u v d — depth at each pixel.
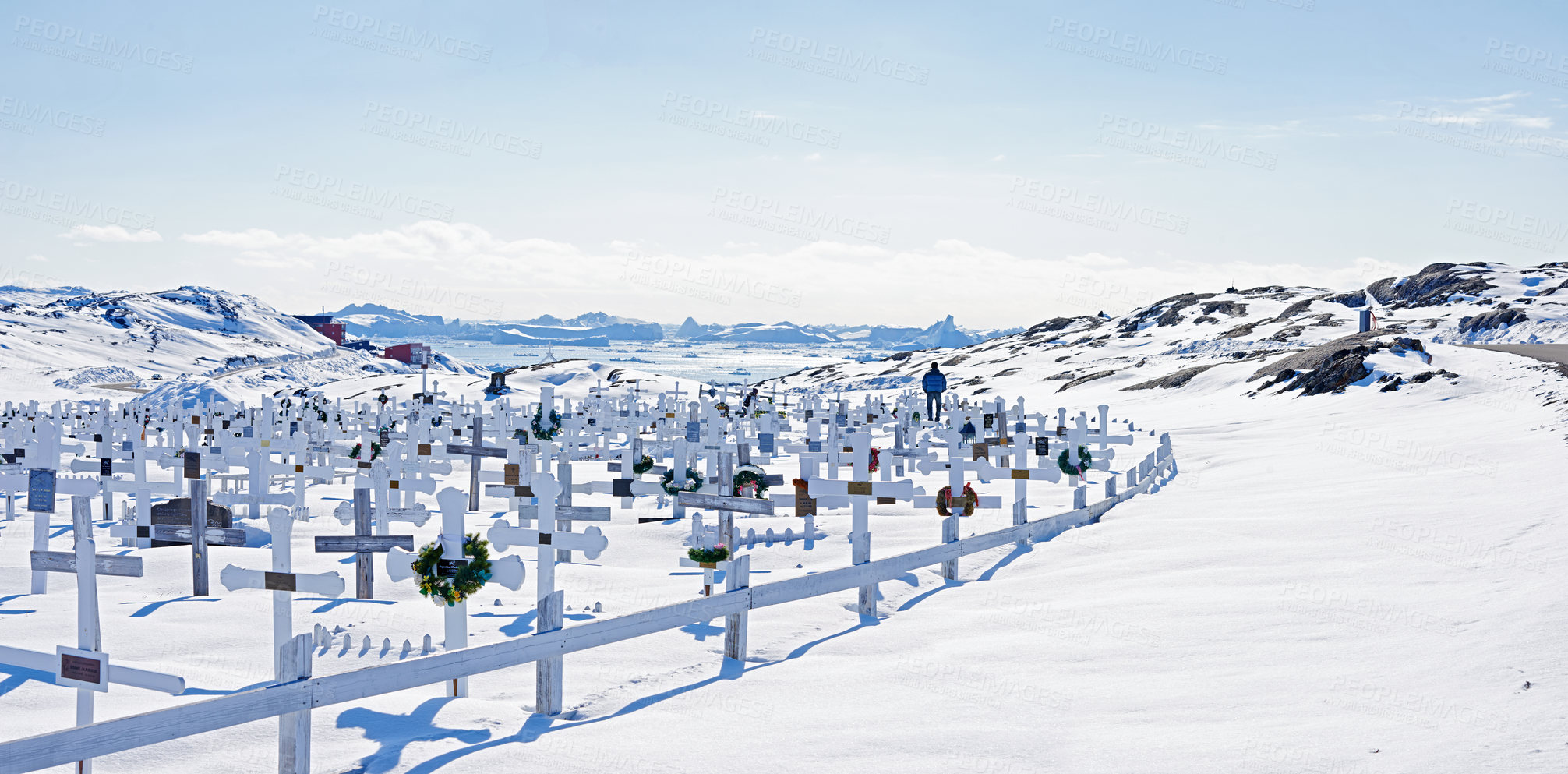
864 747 5.27
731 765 5.08
